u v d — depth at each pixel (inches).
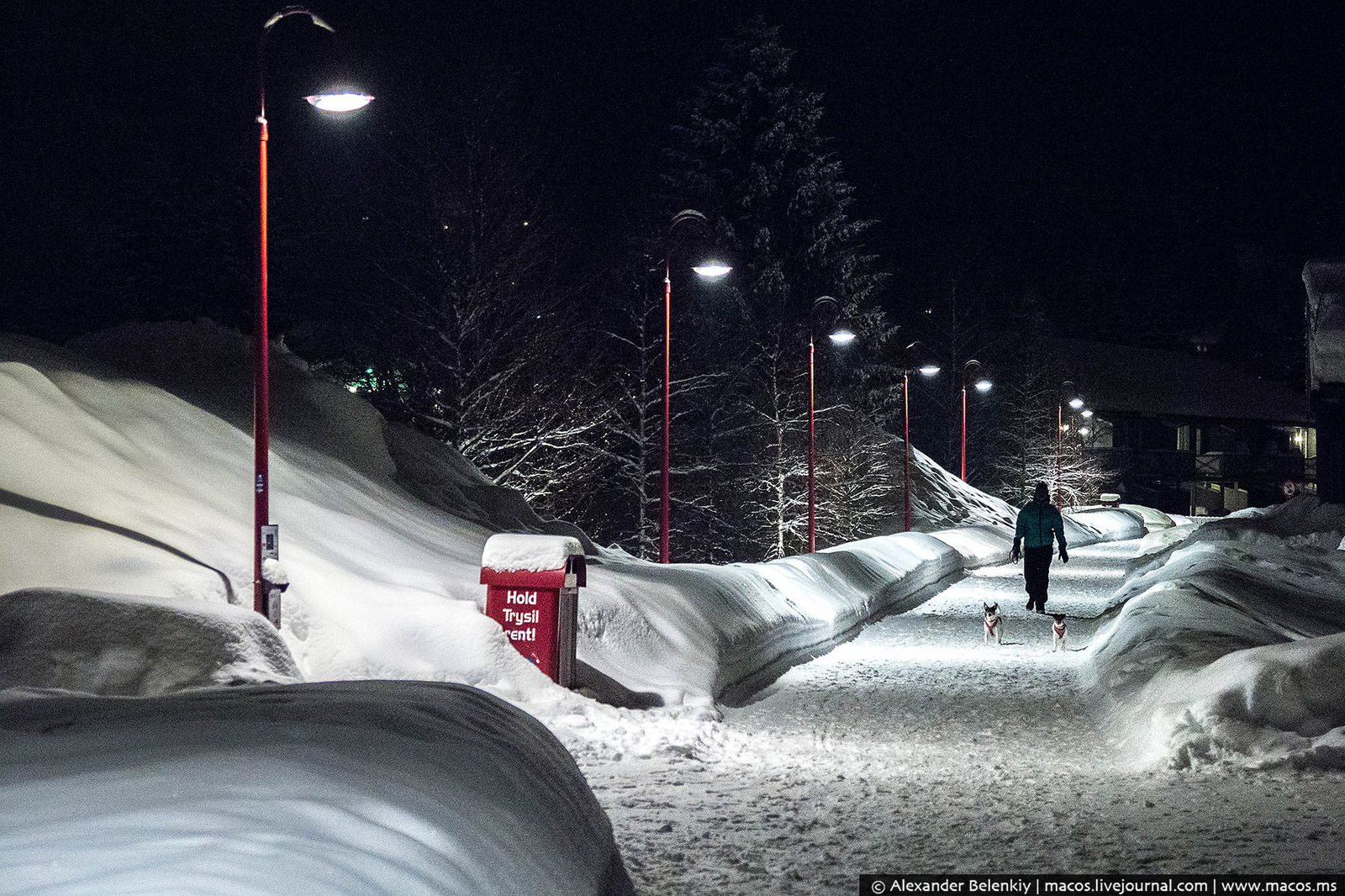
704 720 589.0
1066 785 425.7
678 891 292.4
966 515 3038.9
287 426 1057.5
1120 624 820.6
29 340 861.8
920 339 4197.8
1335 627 828.0
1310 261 1632.6
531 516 1278.3
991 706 644.7
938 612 1235.2
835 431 2544.3
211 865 155.4
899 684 730.8
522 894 198.5
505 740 273.9
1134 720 540.1
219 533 673.0
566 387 1715.1
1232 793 396.2
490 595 612.7
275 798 188.5
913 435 3567.9
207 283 2065.7
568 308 1718.8
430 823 196.4
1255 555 1212.5
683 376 2014.0
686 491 2043.6
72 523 588.7
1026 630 1039.0
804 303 3129.9
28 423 681.0
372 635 596.1
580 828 263.6
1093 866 308.3
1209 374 5246.1
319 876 159.8
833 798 405.7
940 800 400.8
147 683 434.3
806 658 888.9
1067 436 4089.6
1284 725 454.9
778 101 3240.7
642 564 1016.2
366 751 223.6
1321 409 1562.5
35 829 170.2
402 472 1181.1
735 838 347.6
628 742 509.7
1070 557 2204.7
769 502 2215.8
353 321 1800.0
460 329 1558.8
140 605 449.7
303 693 282.2
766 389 2249.0
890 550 1587.1
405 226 1616.6
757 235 3100.4
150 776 197.6
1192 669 559.5
